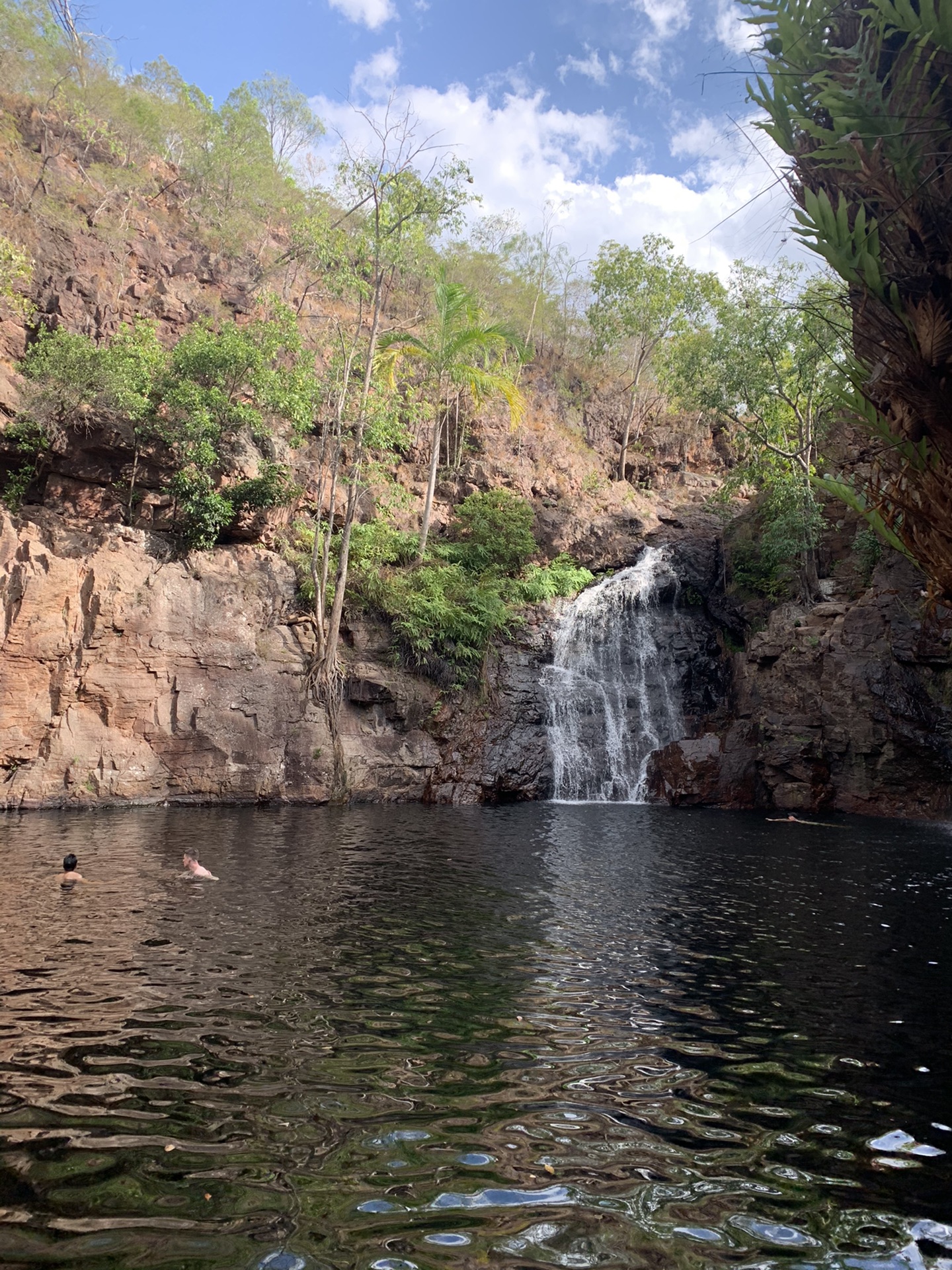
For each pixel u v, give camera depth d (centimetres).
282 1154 421
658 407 4188
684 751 2533
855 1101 507
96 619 1859
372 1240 351
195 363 2309
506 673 2558
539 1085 517
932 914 1041
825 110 439
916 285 397
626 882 1209
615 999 690
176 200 3294
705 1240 361
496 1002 671
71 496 2252
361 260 2572
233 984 686
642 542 3244
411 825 1742
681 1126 469
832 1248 357
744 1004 686
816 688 2339
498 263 4116
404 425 2994
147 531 2172
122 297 2644
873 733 2233
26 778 1741
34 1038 559
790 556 2734
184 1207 371
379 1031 598
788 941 898
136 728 1886
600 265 3850
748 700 2606
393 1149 430
